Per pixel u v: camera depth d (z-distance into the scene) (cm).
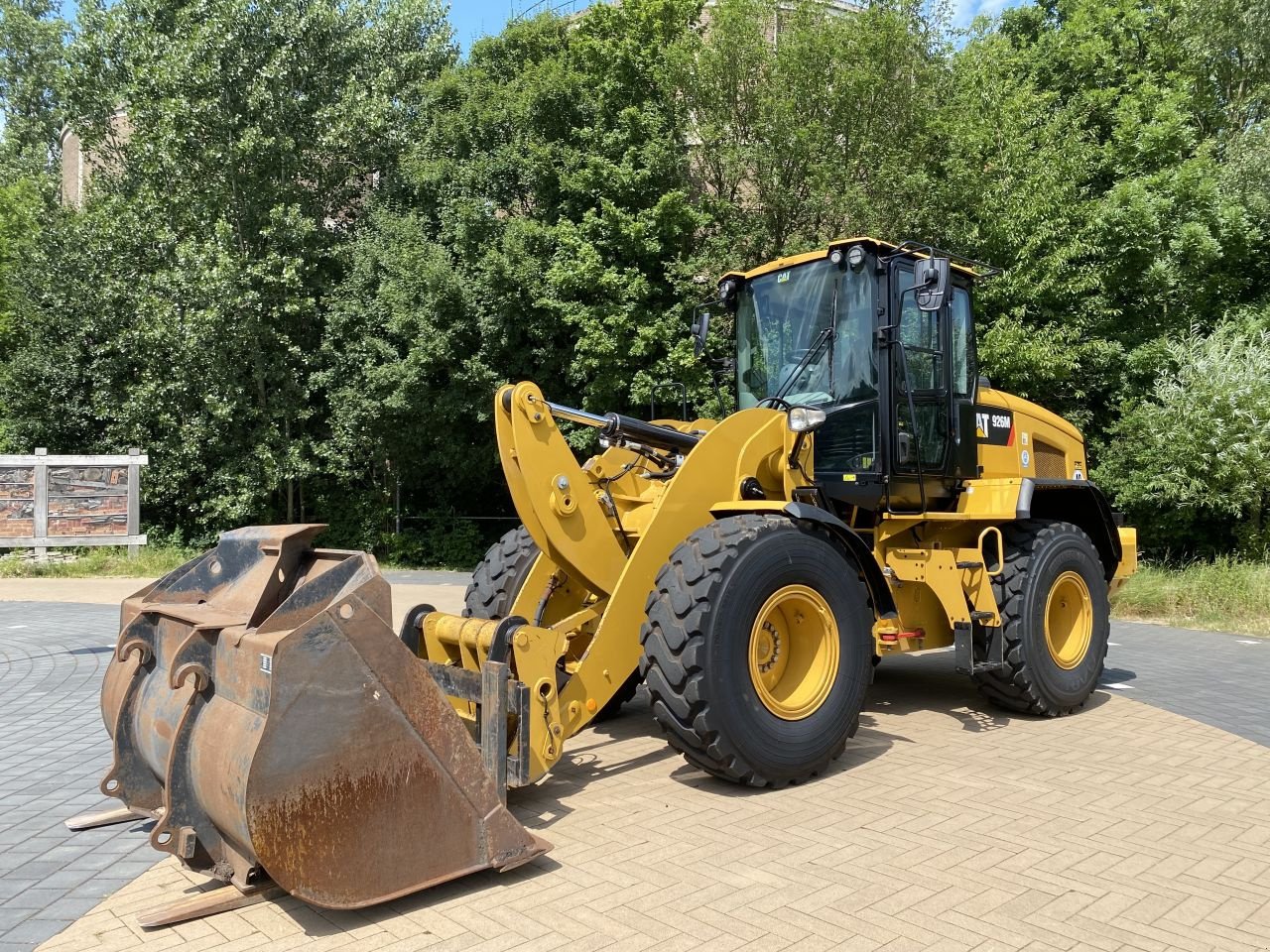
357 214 2006
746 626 455
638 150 1542
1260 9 1747
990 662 609
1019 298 1552
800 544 479
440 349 1630
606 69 1634
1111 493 1504
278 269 1816
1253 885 360
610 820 430
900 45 1551
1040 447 746
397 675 337
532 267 1559
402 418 1769
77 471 1656
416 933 320
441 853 344
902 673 822
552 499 476
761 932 318
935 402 613
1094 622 666
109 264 1881
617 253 1553
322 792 317
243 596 393
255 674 322
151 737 377
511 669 425
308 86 1927
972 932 319
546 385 1702
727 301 660
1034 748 562
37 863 393
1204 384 1370
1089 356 1542
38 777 514
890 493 579
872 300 580
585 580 492
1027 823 426
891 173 1497
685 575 453
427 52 2061
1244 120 1894
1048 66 1978
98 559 1631
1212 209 1588
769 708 467
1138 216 1527
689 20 1723
